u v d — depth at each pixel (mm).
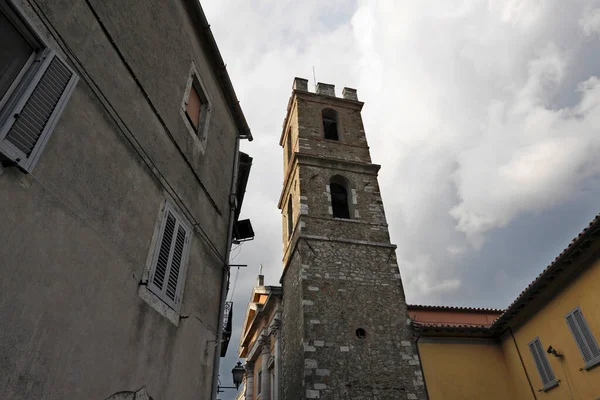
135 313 5383
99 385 4516
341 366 15023
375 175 22469
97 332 4590
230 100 10906
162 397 5789
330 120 26203
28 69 4289
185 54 8438
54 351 3945
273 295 20781
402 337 16312
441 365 16922
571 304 14031
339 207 21312
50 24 4570
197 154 8398
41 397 3721
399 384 15031
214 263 8562
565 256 13258
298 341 16453
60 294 4125
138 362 5309
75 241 4453
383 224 20156
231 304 11789
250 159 12008
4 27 4117
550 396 15102
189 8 8945
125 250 5367
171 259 6559
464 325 18812
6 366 3410
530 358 16172
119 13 6105
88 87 5051
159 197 6520
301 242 18438
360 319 16438
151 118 6574
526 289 15367
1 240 3547
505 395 16781
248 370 26984
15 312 3576
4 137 3750
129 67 6090
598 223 11664
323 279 17359
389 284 17781
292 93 26984
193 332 7074
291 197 23234
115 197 5309
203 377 7297
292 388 16531
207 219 8461
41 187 4086
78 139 4723
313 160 22047
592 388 13141
